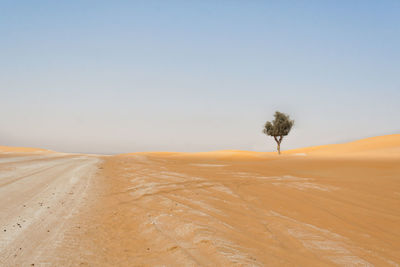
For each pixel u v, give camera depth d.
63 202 8.25
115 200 8.60
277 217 6.73
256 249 4.73
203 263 4.15
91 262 4.23
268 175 14.05
